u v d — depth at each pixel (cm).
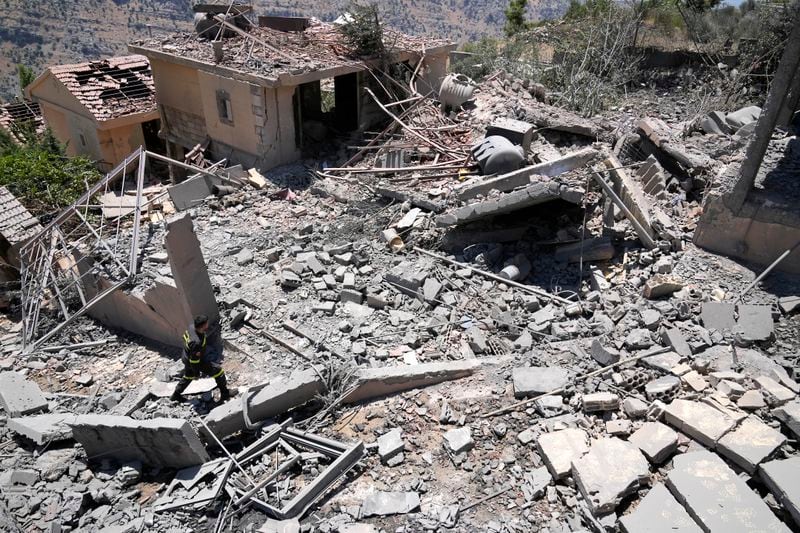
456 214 1091
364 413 798
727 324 835
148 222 1402
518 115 1521
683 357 790
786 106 1156
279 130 1611
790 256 907
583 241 1052
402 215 1280
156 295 973
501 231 1134
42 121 2562
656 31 2222
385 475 696
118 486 732
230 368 912
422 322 974
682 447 662
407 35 2006
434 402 793
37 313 1102
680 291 914
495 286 1040
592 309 945
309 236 1262
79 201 1234
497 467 685
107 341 1080
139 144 2219
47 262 1147
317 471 720
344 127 1903
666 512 581
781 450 634
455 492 662
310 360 902
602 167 1152
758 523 552
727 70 1858
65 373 998
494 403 774
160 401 866
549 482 652
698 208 1080
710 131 1384
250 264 1190
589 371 806
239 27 1842
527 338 898
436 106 1739
